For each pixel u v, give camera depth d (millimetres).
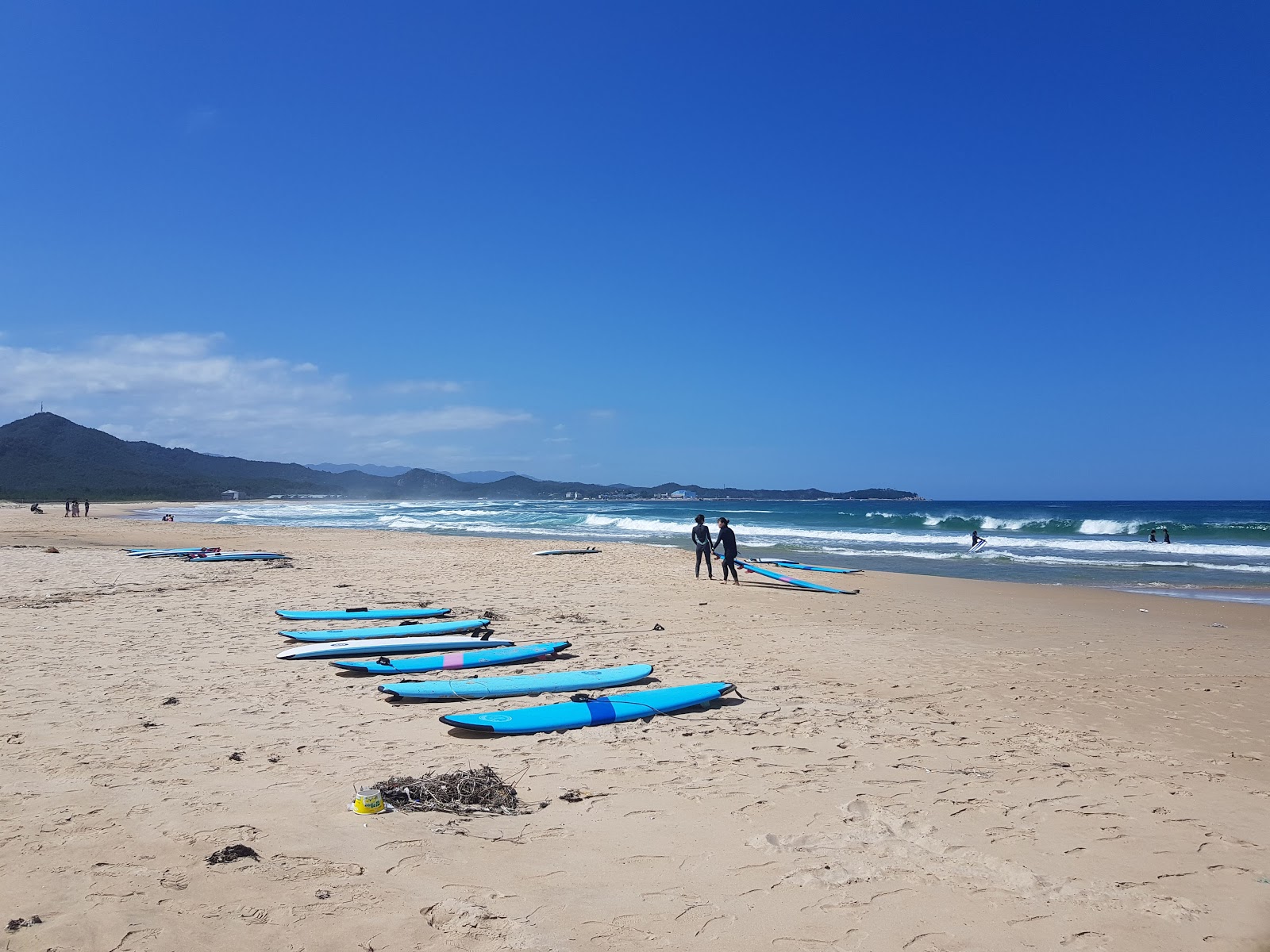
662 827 4477
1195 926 3578
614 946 3232
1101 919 3604
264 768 5359
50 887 3547
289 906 3441
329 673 8453
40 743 5820
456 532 43406
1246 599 16172
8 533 33812
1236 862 4250
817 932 3410
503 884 3734
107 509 84562
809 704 7457
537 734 6328
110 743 5879
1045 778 5500
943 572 22297
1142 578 20938
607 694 7457
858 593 16328
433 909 3461
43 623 11141
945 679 8727
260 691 7641
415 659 8969
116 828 4238
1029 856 4250
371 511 86438
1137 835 4582
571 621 12148
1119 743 6418
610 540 35875
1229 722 7141
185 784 4996
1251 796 5262
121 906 3383
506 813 4617
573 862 4000
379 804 4602
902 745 6188
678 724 6652
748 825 4547
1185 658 10078
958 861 4164
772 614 13250
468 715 6609
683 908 3576
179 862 3832
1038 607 14594
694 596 15359
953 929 3477
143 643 9859
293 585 16156
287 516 68500
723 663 9305
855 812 4797
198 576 17438
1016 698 7906
